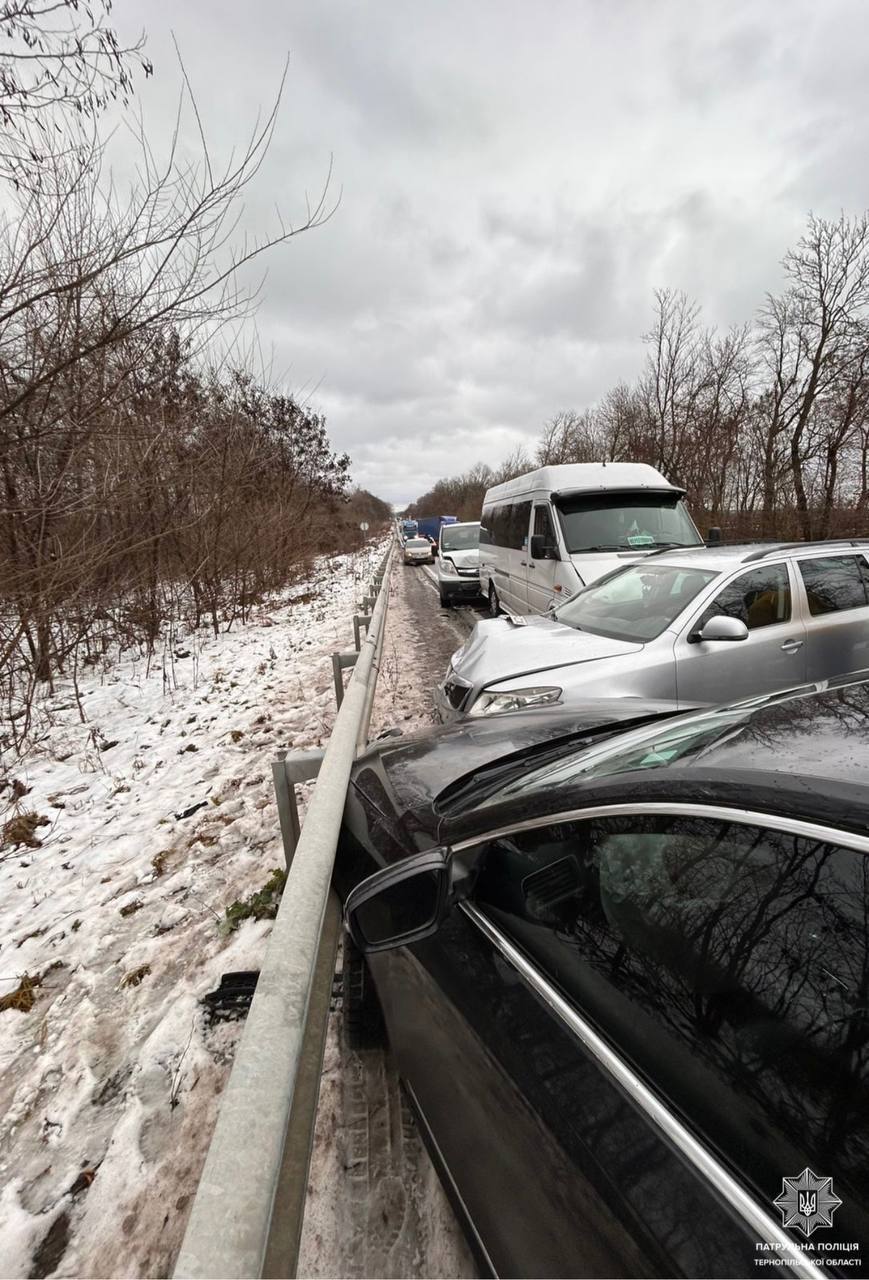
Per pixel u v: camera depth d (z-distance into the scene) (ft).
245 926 8.95
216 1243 2.32
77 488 20.03
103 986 8.18
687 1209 2.77
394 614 42.14
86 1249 4.97
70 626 23.35
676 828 3.81
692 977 3.44
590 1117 3.35
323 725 18.16
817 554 14.28
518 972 4.29
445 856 5.25
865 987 2.83
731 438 61.52
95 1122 6.16
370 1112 6.00
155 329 18.37
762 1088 2.92
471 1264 4.60
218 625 39.09
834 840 3.07
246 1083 3.15
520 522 27.84
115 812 14.06
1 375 16.71
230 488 36.55
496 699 11.98
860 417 53.72
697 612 12.78
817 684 6.50
